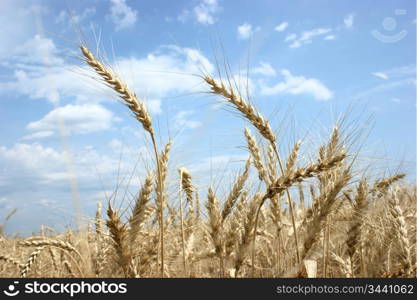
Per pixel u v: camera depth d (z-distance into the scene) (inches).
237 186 25.0
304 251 22.0
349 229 23.8
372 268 23.3
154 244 22.8
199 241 28.0
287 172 22.7
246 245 23.5
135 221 21.5
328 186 22.6
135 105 21.5
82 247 22.9
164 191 22.6
